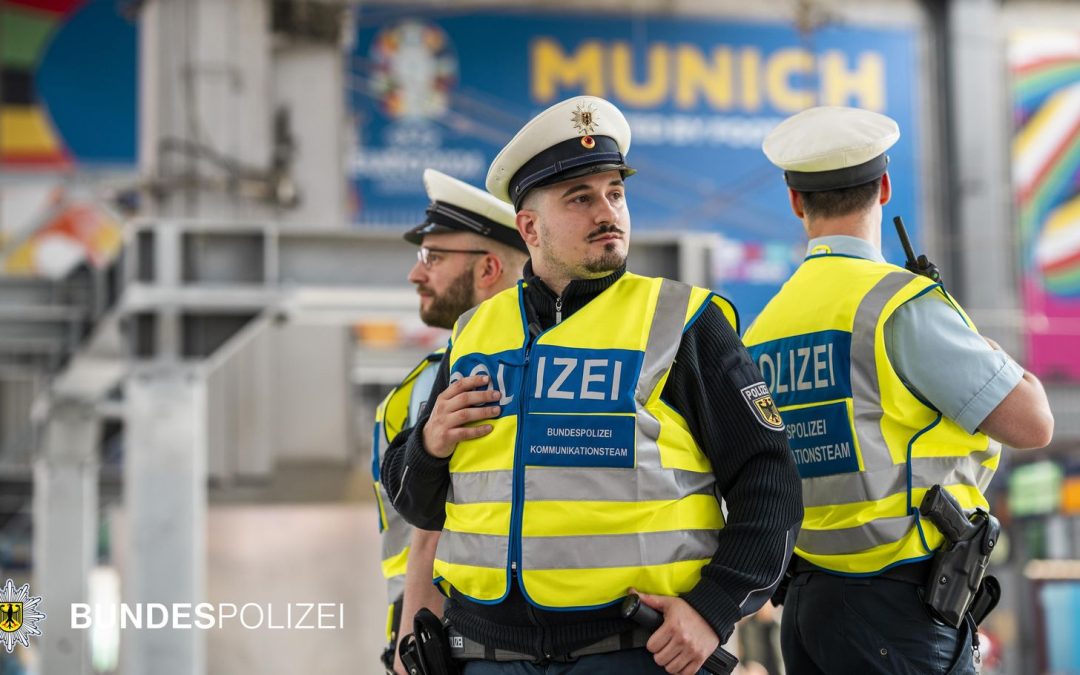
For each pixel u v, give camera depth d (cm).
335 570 1418
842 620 328
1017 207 3017
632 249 1009
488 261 392
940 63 3086
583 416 272
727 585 262
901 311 326
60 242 2538
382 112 2866
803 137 350
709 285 1011
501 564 273
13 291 1209
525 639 273
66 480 1469
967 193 3005
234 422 1438
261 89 1344
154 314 974
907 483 323
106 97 2748
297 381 1488
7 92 2722
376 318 1066
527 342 285
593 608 266
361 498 1463
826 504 332
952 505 321
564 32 2973
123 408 1537
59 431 1467
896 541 322
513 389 280
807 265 351
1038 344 2955
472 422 284
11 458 2070
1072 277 2995
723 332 279
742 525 266
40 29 2742
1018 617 2002
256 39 1345
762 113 3039
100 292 1123
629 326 278
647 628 265
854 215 349
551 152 287
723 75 3034
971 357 319
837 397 331
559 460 271
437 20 2919
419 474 290
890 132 348
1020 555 2020
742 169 3016
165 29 1316
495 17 2945
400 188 2853
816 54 3059
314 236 995
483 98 2922
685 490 272
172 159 1304
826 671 333
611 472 269
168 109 1307
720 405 273
